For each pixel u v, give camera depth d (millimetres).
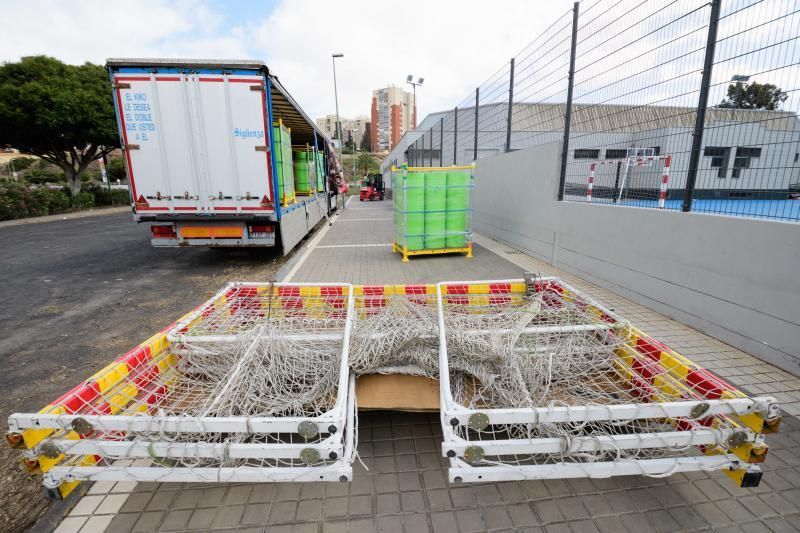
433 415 2908
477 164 11391
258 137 7008
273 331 2758
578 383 2463
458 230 8227
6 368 3902
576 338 2756
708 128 4234
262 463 1951
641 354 2549
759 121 3742
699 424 2014
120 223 17609
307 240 11305
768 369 3457
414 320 2787
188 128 6844
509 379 2305
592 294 5625
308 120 10594
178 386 2510
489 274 6922
